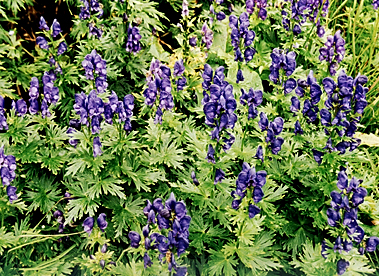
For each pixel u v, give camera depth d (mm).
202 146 1875
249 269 1811
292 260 1846
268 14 2207
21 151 1866
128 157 1882
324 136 1875
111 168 1845
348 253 1749
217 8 2189
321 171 1848
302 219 1898
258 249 1800
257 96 1821
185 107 2062
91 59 1839
